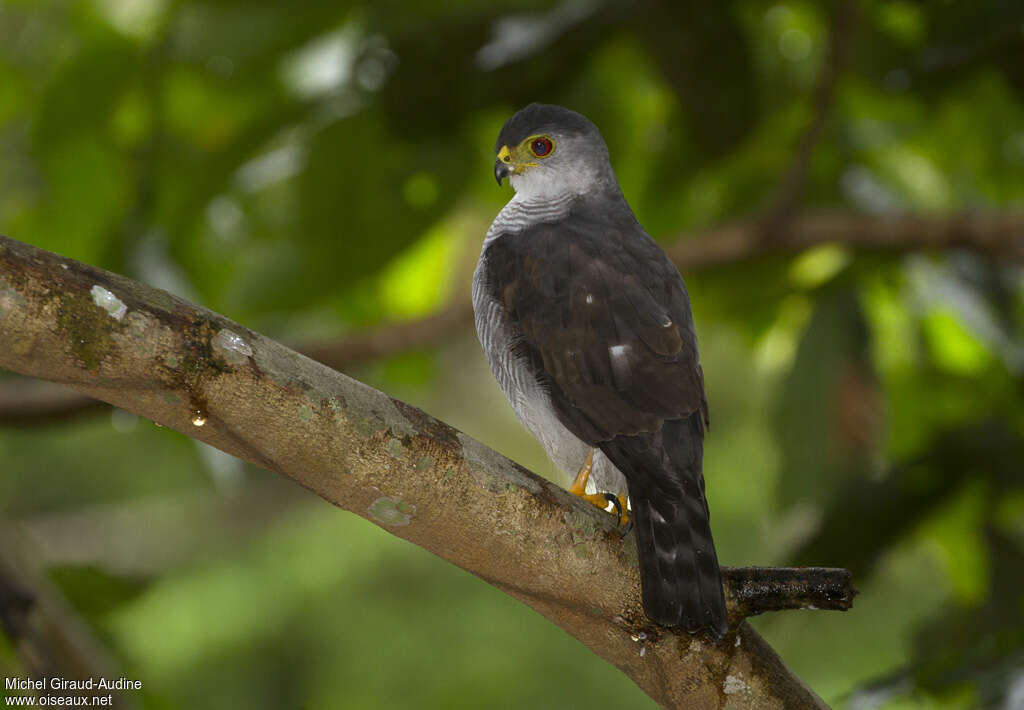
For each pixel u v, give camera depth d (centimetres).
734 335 1245
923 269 1092
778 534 988
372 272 1001
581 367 654
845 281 1037
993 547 1007
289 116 979
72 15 1054
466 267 1247
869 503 956
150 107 1037
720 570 514
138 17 1034
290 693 1886
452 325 1028
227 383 442
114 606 973
